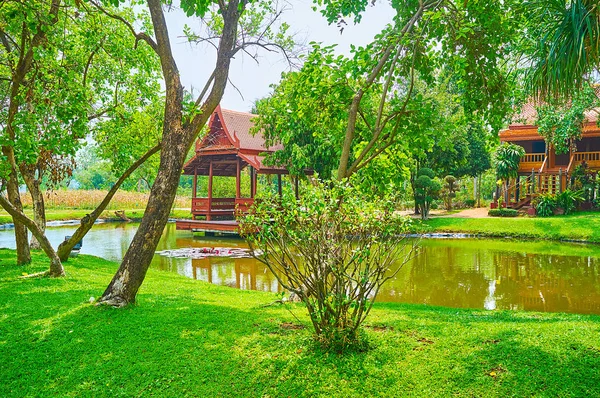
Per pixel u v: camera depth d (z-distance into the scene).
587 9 4.12
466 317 6.09
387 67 7.94
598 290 9.82
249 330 5.07
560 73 4.29
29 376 4.03
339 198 4.44
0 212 32.75
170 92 6.33
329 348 4.33
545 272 11.98
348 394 3.53
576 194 22.50
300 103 7.99
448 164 27.02
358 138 8.77
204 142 24.00
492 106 7.77
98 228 27.67
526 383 3.51
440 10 6.34
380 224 4.20
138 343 4.66
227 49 6.59
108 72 11.20
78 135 7.83
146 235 6.22
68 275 8.53
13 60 8.44
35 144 7.18
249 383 3.79
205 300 7.02
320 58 7.09
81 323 5.30
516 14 6.68
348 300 4.30
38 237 8.12
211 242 20.14
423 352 4.25
